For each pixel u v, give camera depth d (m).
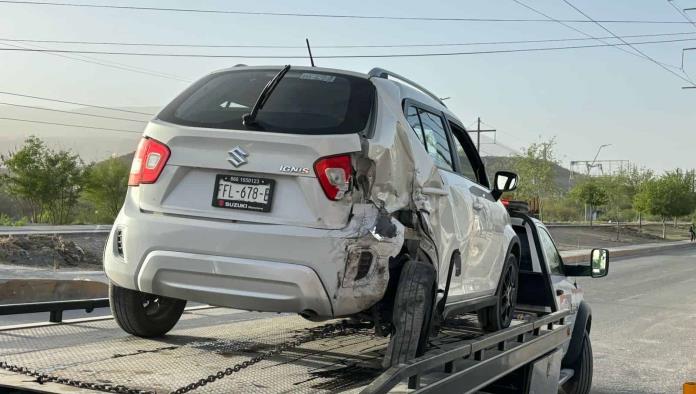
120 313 4.12
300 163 3.58
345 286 3.54
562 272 7.00
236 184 3.66
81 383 2.88
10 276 15.03
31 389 2.76
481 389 3.80
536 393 4.62
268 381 3.25
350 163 3.61
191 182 3.74
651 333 12.49
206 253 3.59
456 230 4.50
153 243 3.69
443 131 4.80
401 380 2.77
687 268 31.09
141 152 3.86
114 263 3.83
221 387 3.09
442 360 3.13
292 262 3.51
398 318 3.65
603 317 14.42
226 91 3.94
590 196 70.12
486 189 5.50
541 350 4.71
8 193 56.00
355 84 3.92
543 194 72.06
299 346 4.23
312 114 3.73
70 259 19.64
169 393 2.87
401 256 3.85
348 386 3.25
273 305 3.52
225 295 3.57
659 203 73.50
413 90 4.52
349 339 4.57
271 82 3.86
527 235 6.28
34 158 55.62
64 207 57.00
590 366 6.75
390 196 3.79
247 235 3.54
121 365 3.37
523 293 6.30
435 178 4.21
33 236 20.52
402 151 3.94
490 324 5.42
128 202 3.87
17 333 4.09
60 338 4.01
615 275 26.02
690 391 3.95
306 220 3.55
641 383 8.54
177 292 3.67
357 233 3.56
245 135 3.65
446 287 4.36
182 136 3.74
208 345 4.06
